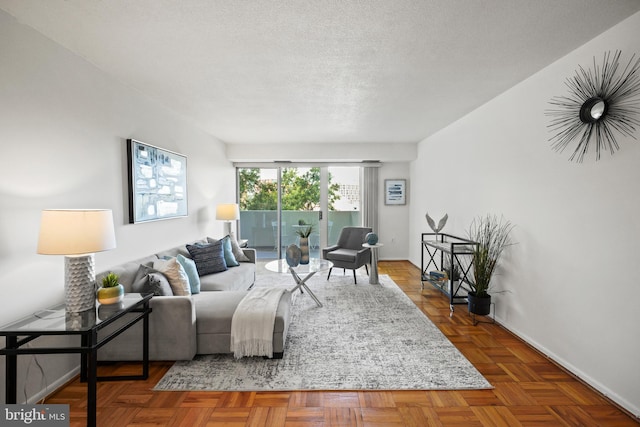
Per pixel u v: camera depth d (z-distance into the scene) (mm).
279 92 3158
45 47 2049
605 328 2029
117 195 2781
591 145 2133
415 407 1936
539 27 1972
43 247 1768
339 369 2355
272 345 2453
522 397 2027
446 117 4109
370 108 3709
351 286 4602
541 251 2613
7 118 1815
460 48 2240
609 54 1995
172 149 3811
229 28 1960
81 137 2369
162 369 2359
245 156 5828
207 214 4922
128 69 2586
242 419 1835
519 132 2900
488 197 3449
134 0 1666
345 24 1919
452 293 3494
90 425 1646
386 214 6520
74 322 1750
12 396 1700
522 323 2854
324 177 6406
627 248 1889
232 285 3523
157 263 2859
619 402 1933
